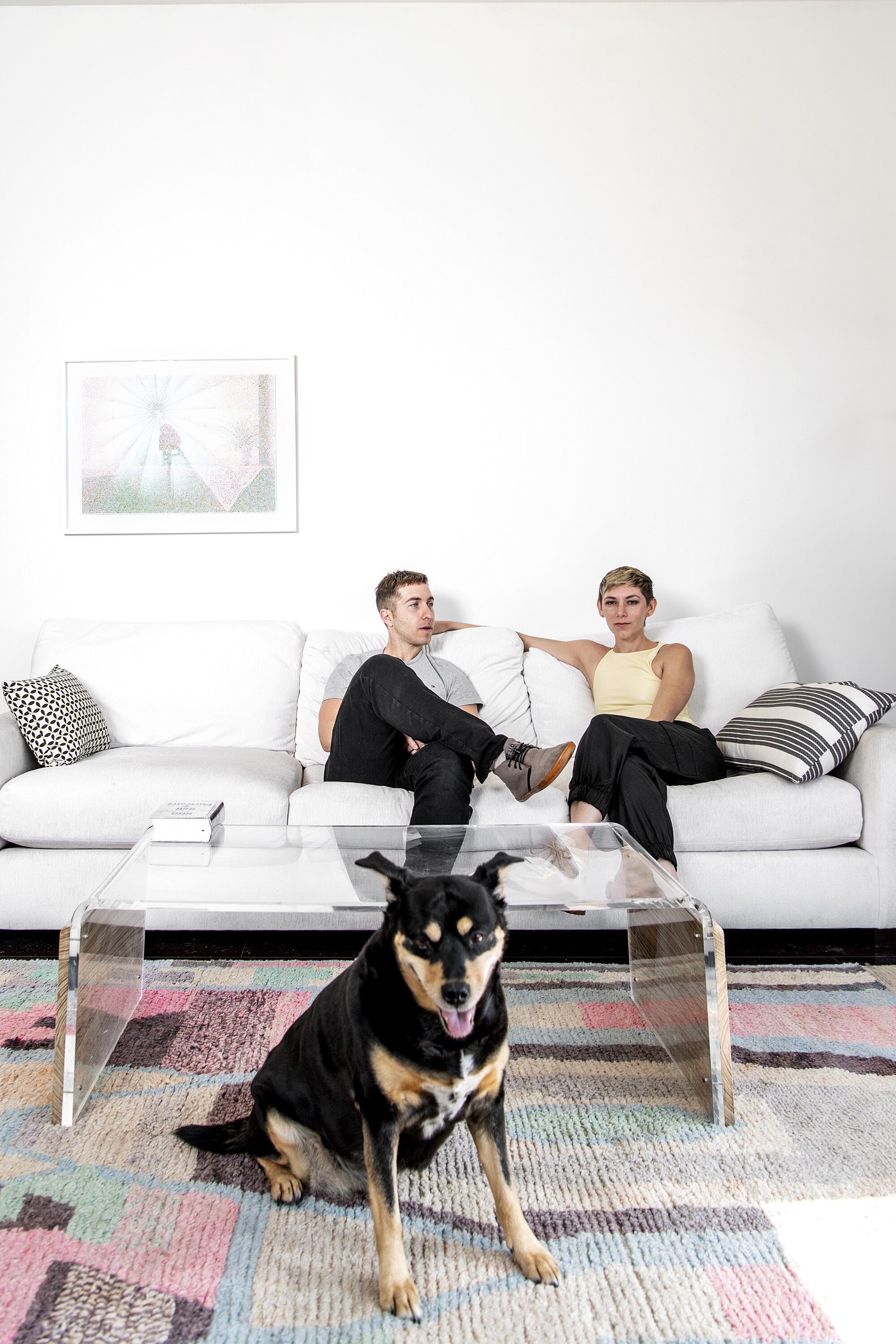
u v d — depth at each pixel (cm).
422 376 300
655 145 303
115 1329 89
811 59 304
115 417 295
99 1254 100
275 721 264
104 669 261
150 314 298
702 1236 104
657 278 303
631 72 303
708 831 205
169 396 295
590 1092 139
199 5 299
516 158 302
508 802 208
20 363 295
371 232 300
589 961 202
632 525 302
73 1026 127
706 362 302
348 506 299
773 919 207
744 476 303
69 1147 121
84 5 298
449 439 300
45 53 298
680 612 303
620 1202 110
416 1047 92
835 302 304
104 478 295
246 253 299
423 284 300
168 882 136
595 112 303
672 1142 125
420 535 300
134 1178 115
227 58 300
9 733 217
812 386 303
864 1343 87
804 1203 110
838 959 204
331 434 299
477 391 300
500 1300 93
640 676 254
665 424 302
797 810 206
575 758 227
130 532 295
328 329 299
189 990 178
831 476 304
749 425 303
